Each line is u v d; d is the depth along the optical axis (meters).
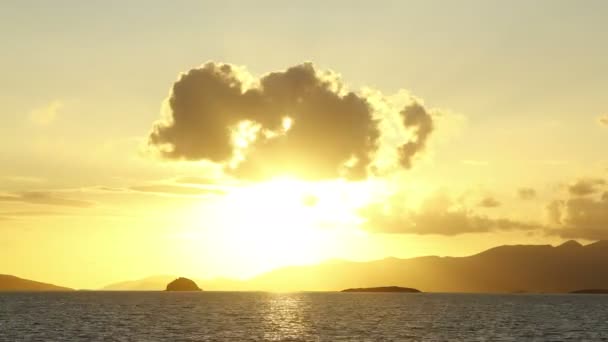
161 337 118.62
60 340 113.19
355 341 112.94
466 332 130.25
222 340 113.81
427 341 112.69
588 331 135.62
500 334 126.81
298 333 127.75
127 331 130.62
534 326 148.00
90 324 149.38
